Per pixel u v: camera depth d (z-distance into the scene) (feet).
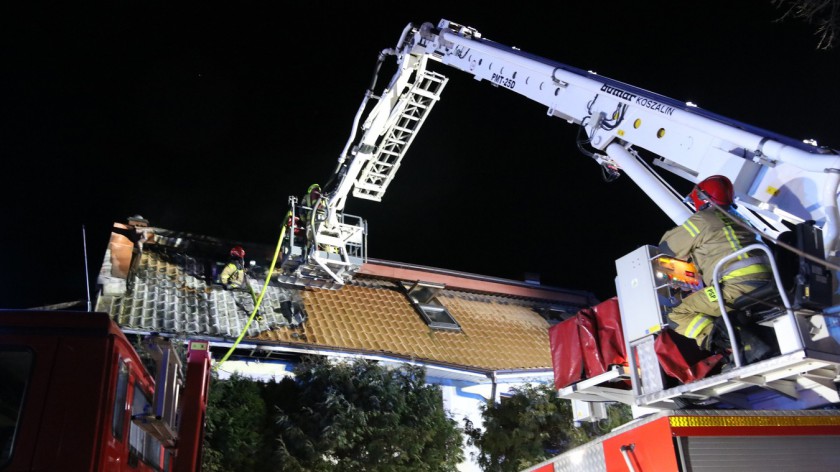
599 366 18.72
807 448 12.78
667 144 18.35
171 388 13.50
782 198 15.56
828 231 14.23
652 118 19.03
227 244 41.29
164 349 13.44
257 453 27.12
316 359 31.19
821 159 14.42
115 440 11.32
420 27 30.96
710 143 17.26
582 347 19.31
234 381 28.99
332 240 38.01
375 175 36.81
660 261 16.63
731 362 15.08
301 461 27.22
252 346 31.96
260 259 41.52
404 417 29.89
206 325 33.12
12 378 10.80
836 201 14.23
